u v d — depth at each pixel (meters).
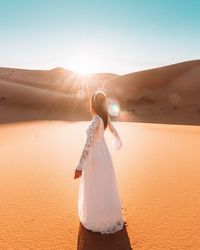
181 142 13.07
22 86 82.50
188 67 86.00
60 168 8.39
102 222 4.27
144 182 6.80
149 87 80.94
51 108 64.50
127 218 4.79
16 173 7.85
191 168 8.02
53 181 7.03
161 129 19.58
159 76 83.81
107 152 4.27
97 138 4.17
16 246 4.01
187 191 6.08
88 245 4.02
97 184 4.22
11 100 68.00
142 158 9.61
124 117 58.47
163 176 7.28
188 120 53.94
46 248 3.96
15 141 14.49
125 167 8.38
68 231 4.41
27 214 5.05
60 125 25.47
